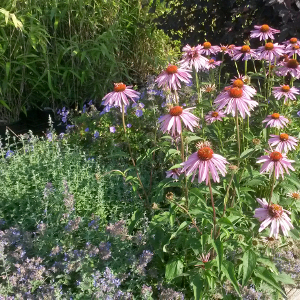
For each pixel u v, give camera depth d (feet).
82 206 10.14
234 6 16.44
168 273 7.86
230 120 10.43
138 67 21.72
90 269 7.93
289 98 9.75
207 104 9.46
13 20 15.37
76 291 8.02
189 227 8.71
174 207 7.52
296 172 9.64
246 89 7.36
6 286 7.89
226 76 12.00
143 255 7.94
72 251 8.35
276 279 8.00
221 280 7.86
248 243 7.54
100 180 10.41
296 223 8.90
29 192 10.39
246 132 9.05
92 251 8.00
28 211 9.98
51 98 18.84
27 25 16.90
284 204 8.58
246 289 7.57
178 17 17.90
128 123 12.87
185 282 8.38
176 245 8.11
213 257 7.68
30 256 8.72
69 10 18.12
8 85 17.19
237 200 8.52
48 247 8.79
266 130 9.41
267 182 9.20
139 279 8.00
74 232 9.12
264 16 14.93
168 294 7.56
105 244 8.27
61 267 8.10
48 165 11.52
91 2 19.27
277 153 6.99
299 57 13.37
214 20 17.80
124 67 19.83
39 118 18.28
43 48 16.63
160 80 7.84
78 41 18.62
